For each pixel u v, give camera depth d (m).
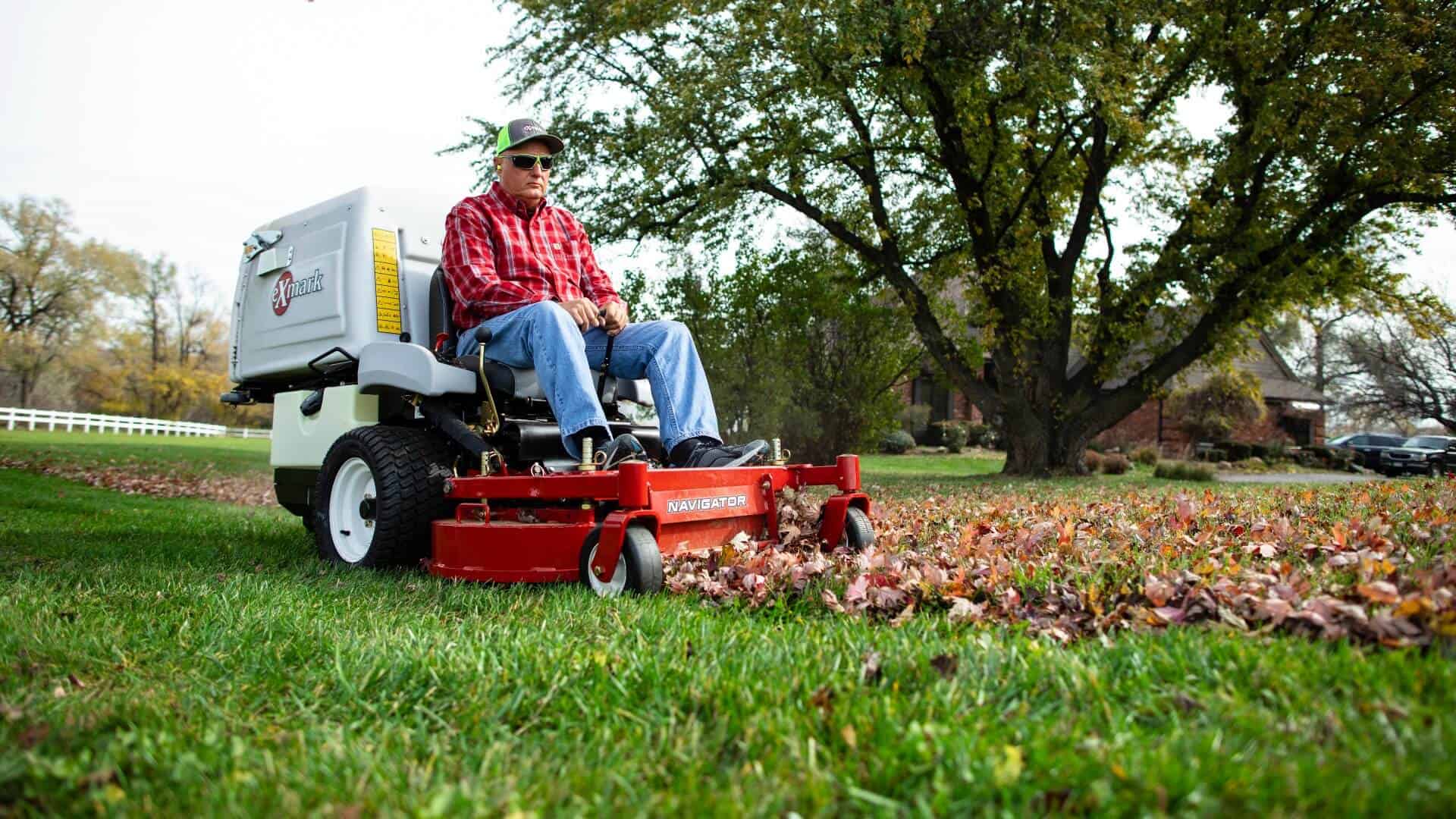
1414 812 1.25
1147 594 2.59
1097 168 14.17
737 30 12.33
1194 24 12.62
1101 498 8.31
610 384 4.27
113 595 3.31
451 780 1.58
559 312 3.78
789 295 14.28
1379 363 31.38
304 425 4.95
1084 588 2.77
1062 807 1.37
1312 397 34.00
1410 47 12.30
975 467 20.97
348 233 4.63
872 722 1.68
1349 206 13.82
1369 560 2.67
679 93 11.73
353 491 4.49
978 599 2.87
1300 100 12.66
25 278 45.06
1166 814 1.31
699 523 3.49
